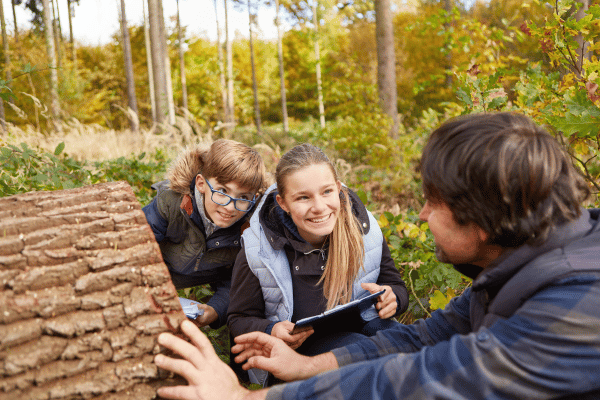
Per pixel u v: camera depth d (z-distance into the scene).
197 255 2.21
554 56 2.54
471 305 1.17
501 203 0.89
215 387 1.04
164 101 11.35
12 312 0.99
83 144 6.79
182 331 1.13
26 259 1.07
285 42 25.50
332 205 1.63
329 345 1.68
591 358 0.78
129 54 15.23
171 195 2.15
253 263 1.74
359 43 17.66
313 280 1.80
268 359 1.39
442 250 1.06
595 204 2.51
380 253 1.86
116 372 1.04
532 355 0.81
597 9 2.29
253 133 12.57
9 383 0.95
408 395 0.87
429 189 1.00
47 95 11.23
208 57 21.56
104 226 1.19
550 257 0.89
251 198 2.04
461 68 3.61
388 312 1.74
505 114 0.97
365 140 7.21
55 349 1.00
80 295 1.07
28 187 3.19
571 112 2.13
